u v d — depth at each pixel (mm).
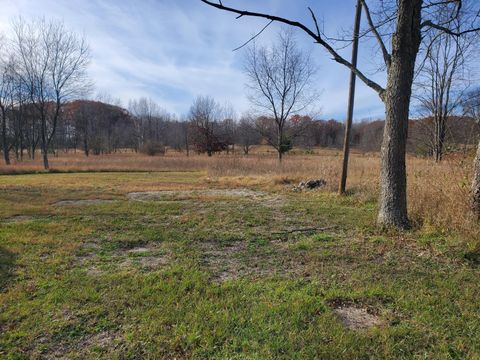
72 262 3662
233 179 13602
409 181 6281
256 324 2326
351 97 8305
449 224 4469
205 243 4480
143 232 5023
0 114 32562
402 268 3400
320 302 2648
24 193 9703
